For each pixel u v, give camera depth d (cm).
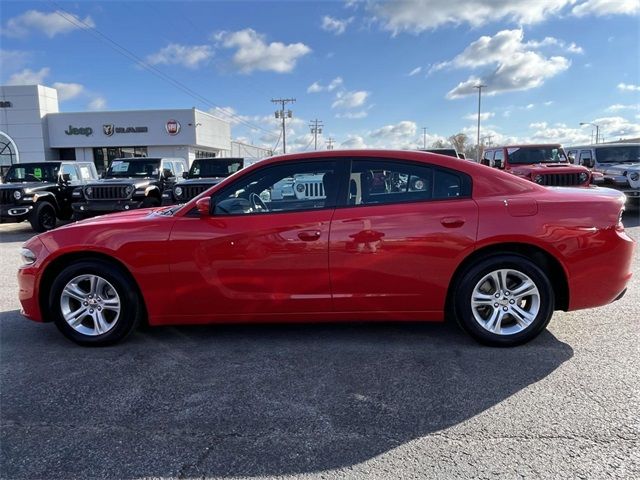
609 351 392
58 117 3850
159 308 416
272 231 398
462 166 406
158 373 373
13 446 280
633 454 257
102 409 320
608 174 1360
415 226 390
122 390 346
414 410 309
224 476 250
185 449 274
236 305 409
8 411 319
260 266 401
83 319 430
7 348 430
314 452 268
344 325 471
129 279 419
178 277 408
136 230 411
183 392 341
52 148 3903
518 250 397
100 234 413
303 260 397
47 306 438
